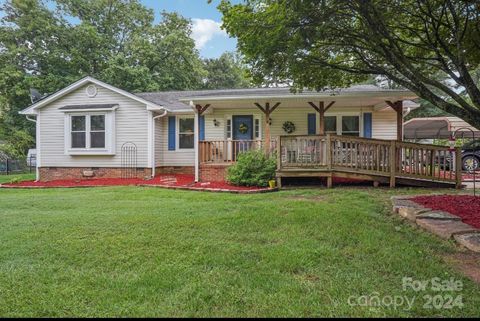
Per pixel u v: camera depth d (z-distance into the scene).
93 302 2.70
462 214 5.18
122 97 13.54
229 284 2.98
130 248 3.95
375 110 12.83
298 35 5.34
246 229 4.73
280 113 13.38
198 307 2.59
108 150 13.43
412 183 9.00
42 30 22.62
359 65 7.07
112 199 7.83
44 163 14.04
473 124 5.22
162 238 4.31
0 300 2.75
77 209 6.49
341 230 4.57
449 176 9.07
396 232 4.59
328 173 9.05
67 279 3.14
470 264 3.45
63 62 23.69
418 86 5.62
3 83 20.73
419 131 17.12
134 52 25.12
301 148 9.30
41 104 13.85
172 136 14.45
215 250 3.86
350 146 9.05
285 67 6.52
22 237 4.47
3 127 18.59
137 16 27.67
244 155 10.25
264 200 7.15
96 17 26.39
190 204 6.82
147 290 2.88
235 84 34.56
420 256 3.64
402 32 6.79
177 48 25.42
